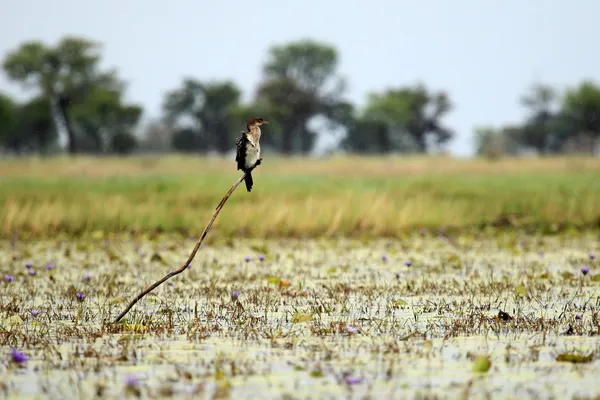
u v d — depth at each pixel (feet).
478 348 60.29
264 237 153.28
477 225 170.30
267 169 392.68
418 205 173.47
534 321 70.74
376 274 103.81
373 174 352.08
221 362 56.18
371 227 159.53
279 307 79.20
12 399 47.83
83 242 145.07
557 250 131.23
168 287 93.15
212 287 90.22
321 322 70.69
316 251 131.54
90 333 66.74
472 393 48.39
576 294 85.40
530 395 48.03
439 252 129.70
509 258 120.88
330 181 275.18
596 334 65.26
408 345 61.26
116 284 94.73
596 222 169.37
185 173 367.25
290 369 54.29
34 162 423.64
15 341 64.18
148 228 162.61
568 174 336.08
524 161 417.69
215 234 154.71
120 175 350.84
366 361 56.34
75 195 204.13
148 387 50.14
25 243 143.74
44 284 96.48
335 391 49.03
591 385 50.11
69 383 51.19
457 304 80.28
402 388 49.67
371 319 71.87
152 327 68.59
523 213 177.27
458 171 370.94
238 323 70.44
